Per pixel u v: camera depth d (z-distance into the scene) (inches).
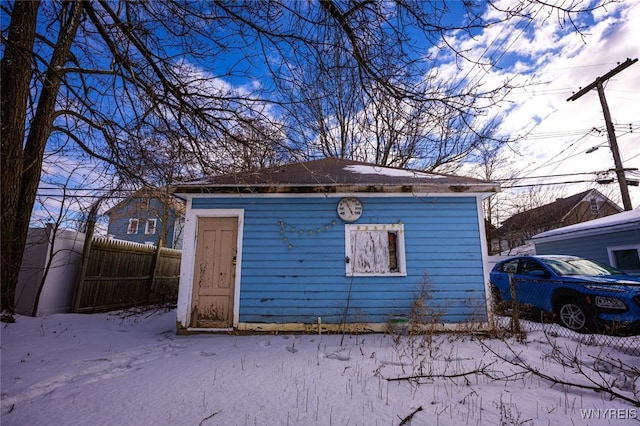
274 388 133.0
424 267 257.1
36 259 277.3
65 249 296.4
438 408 117.0
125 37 152.5
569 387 137.9
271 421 106.0
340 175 284.4
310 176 277.6
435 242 261.6
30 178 240.8
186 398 122.6
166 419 106.4
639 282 231.6
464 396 127.6
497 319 252.5
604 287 233.9
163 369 156.8
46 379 137.2
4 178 199.0
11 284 227.6
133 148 206.5
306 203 269.3
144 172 224.4
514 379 145.5
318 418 108.3
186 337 234.1
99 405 116.4
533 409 117.2
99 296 329.7
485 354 181.3
